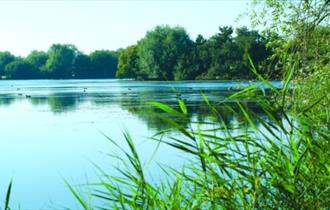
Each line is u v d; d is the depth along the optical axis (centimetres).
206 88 5169
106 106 3422
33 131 2183
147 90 5553
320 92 402
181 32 7050
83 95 4966
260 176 248
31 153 1627
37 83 10169
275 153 259
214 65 5153
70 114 2927
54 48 13175
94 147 1641
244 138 262
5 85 8856
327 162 254
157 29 7300
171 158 950
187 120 254
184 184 277
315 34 543
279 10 628
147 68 7338
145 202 251
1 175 1301
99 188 601
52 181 1178
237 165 248
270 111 258
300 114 266
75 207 880
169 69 7088
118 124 2194
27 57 13700
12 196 1047
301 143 284
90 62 13150
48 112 3116
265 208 237
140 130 2009
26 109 3403
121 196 257
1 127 2386
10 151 1680
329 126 302
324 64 544
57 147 1709
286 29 596
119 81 10062
